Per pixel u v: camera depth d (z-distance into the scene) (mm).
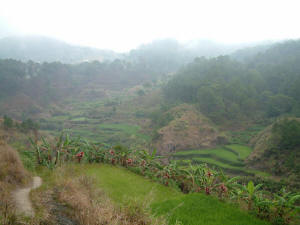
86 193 6621
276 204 7551
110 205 5508
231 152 50406
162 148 58094
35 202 5039
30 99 112625
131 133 74375
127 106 105750
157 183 13250
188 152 53625
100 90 146625
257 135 54406
